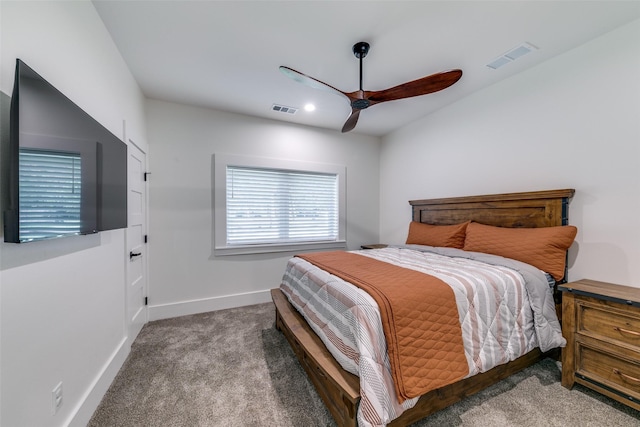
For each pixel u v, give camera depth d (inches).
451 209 114.6
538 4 60.7
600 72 72.0
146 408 58.6
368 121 137.9
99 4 59.6
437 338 50.9
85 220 49.4
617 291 61.2
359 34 71.1
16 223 33.7
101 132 56.4
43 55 42.4
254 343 88.4
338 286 60.5
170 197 112.0
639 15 64.2
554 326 66.2
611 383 57.7
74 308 50.3
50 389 42.8
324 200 150.2
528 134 88.9
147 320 106.3
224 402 60.5
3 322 33.6
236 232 127.4
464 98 110.8
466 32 70.3
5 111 34.8
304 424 54.2
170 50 77.3
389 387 45.6
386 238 159.5
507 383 66.1
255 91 103.7
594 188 73.5
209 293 119.8
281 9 62.0
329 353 57.8
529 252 77.2
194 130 116.9
